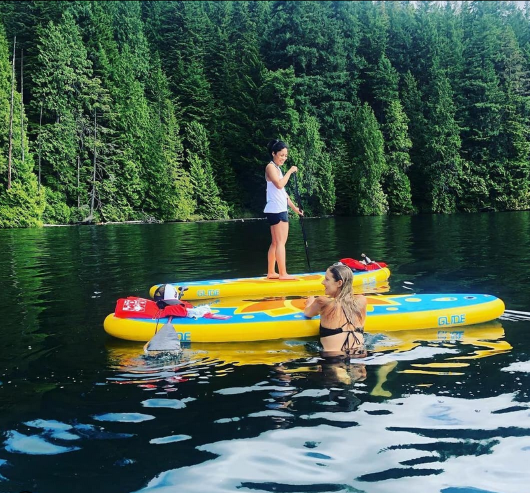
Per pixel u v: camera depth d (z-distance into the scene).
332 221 28.38
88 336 4.83
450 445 2.64
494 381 3.47
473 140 43.09
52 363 4.07
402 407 3.09
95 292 7.00
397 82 45.62
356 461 2.51
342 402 3.19
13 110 31.36
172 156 39.62
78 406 3.22
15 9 40.03
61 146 33.78
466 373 3.64
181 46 48.06
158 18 52.03
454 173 41.38
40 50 34.66
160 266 9.65
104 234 20.03
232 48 49.19
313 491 2.28
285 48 45.12
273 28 46.78
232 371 3.80
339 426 2.87
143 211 37.12
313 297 4.86
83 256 11.57
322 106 43.44
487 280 7.34
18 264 10.13
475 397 3.21
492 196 41.81
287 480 2.37
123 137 37.16
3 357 4.24
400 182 40.97
